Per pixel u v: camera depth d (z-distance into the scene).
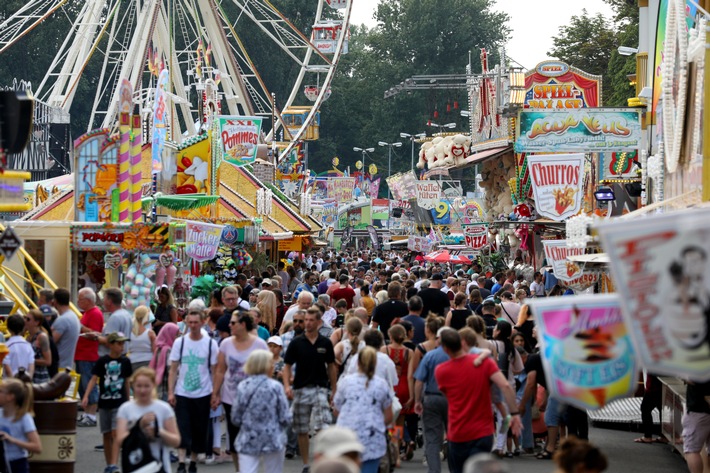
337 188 175.50
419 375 24.53
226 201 66.81
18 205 23.88
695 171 25.83
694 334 11.54
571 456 13.19
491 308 34.03
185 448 26.06
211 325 31.61
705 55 24.16
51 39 185.75
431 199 111.88
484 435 21.48
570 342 13.69
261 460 27.72
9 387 20.42
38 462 23.52
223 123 77.31
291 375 28.00
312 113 114.94
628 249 11.66
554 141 51.25
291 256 104.62
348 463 11.52
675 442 28.47
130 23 104.88
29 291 41.81
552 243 40.12
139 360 31.42
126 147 44.69
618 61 118.00
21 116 21.23
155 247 42.94
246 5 113.44
